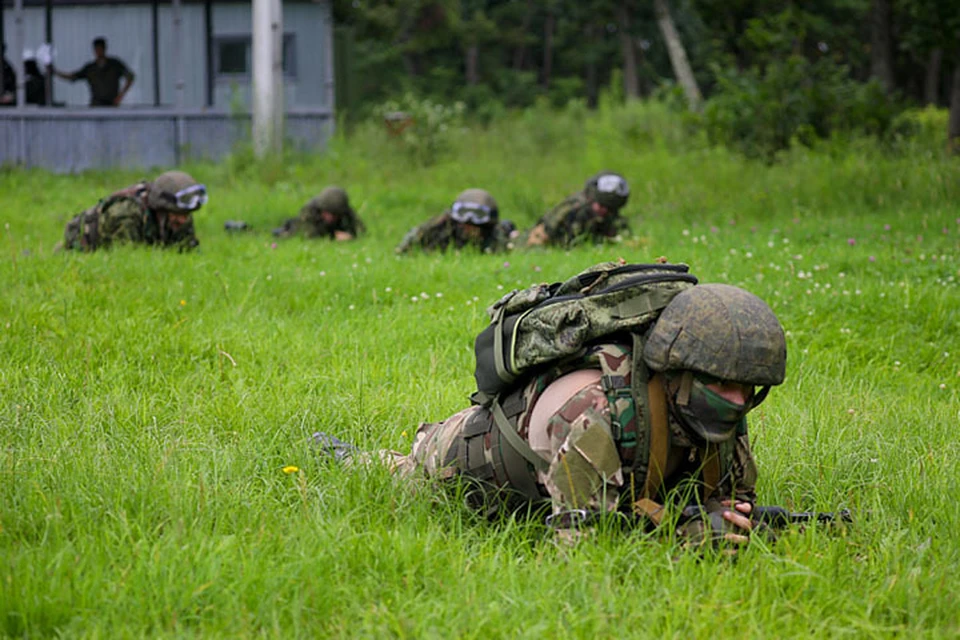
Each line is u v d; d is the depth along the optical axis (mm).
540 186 24969
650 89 77250
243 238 17188
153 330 9852
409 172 27844
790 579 4965
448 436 5852
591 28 83250
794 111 25797
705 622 4473
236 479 6133
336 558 5020
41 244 14469
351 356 9398
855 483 6621
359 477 6016
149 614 4512
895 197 19188
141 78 34031
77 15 33781
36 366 8445
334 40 39500
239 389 8086
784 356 4805
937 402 8883
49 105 30719
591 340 5070
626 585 4844
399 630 4316
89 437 6727
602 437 4973
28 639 4352
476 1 81875
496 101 70438
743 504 5316
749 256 14133
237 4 33969
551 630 4445
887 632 4609
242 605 4555
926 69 58406
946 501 6230
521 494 5516
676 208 20281
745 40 29875
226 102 34344
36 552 4988
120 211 13977
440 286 12461
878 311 11430
